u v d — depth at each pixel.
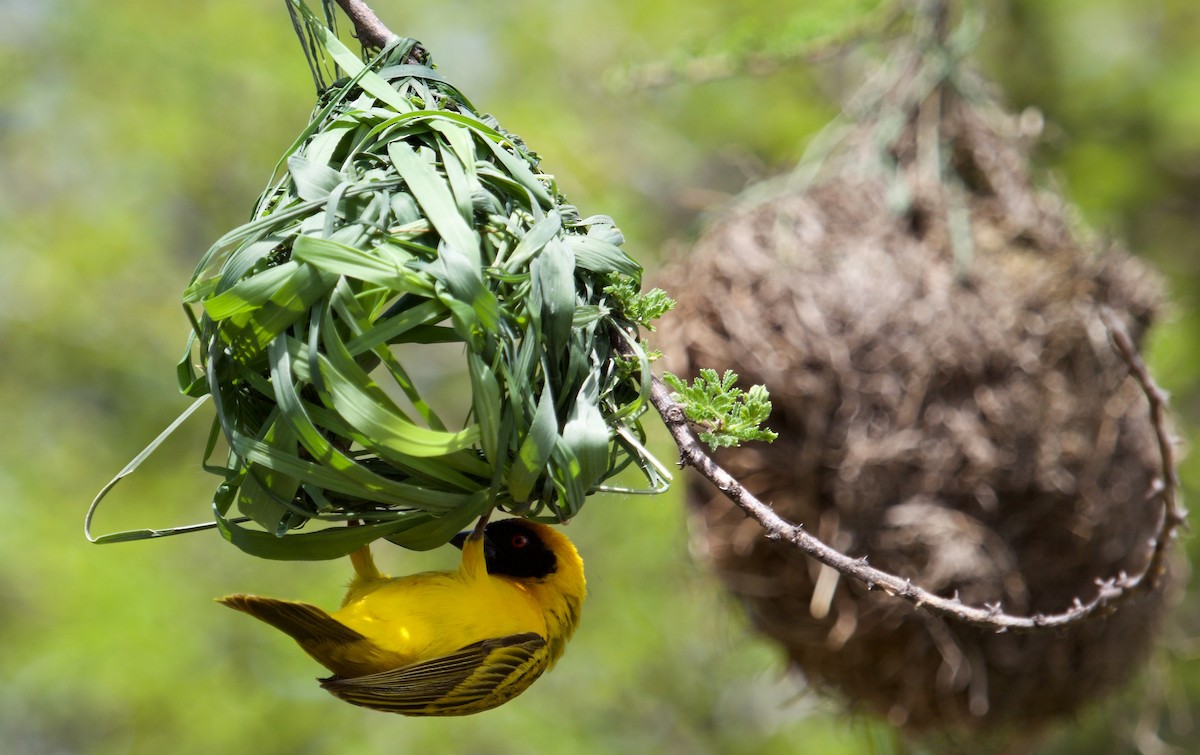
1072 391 8.87
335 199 4.80
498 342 4.80
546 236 4.98
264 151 18.62
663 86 10.84
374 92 5.40
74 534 17.06
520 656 5.92
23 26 18.69
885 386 8.70
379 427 4.63
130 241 18.80
